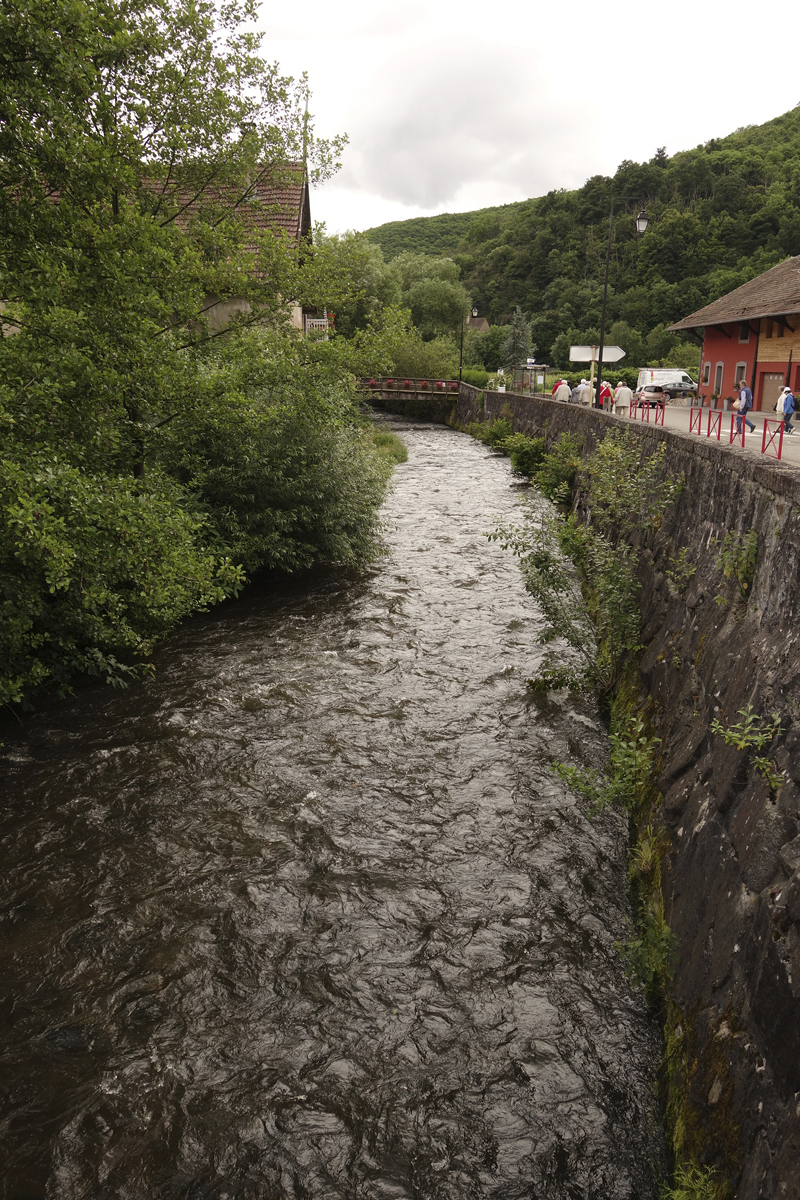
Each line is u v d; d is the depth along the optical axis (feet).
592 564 38.42
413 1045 16.42
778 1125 10.26
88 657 31.42
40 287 26.68
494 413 140.36
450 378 201.67
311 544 49.67
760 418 79.36
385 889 21.24
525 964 18.56
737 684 16.87
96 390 28.86
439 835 23.59
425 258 282.97
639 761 22.11
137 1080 15.64
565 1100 15.14
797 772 12.59
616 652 33.19
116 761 27.81
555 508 70.54
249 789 26.04
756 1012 11.69
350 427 54.54
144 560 28.53
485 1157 14.08
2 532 24.09
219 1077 15.71
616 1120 14.71
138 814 24.66
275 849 22.93
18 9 23.66
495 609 44.34
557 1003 17.42
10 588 26.50
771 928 11.69
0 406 25.26
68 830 23.82
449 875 21.77
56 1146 14.30
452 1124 14.71
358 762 27.76
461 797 25.57
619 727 27.76
